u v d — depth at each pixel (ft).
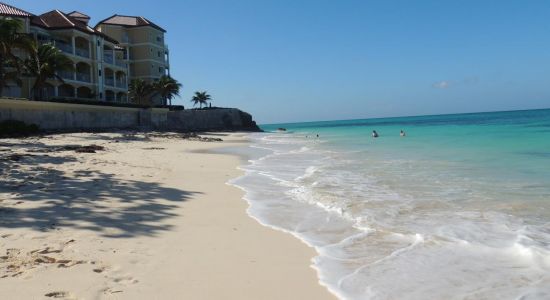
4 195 30.40
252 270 19.02
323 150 91.81
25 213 26.02
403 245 22.99
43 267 17.52
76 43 174.70
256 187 42.01
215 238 23.85
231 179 47.32
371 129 248.93
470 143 99.35
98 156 60.39
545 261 20.03
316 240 24.07
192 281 17.37
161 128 179.93
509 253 21.33
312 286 17.37
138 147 85.20
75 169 45.39
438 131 173.17
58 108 112.78
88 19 207.82
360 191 38.96
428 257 20.98
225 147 102.89
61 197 31.01
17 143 73.41
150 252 20.67
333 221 28.32
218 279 17.76
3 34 108.99
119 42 221.46
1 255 18.66
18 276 16.44
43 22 161.79
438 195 36.63
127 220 26.37
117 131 129.18
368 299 16.24
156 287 16.51
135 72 227.61
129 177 43.06
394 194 37.35
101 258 19.19
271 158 73.82
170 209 30.45
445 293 16.80
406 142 111.96
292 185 43.19
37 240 21.06
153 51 230.48
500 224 26.76
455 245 22.76
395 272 19.04
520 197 35.12
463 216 29.04
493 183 42.32
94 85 173.88
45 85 137.69
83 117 125.70
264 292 16.62
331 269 19.42
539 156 66.28
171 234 24.13
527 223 26.96
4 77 117.29
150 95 218.79
